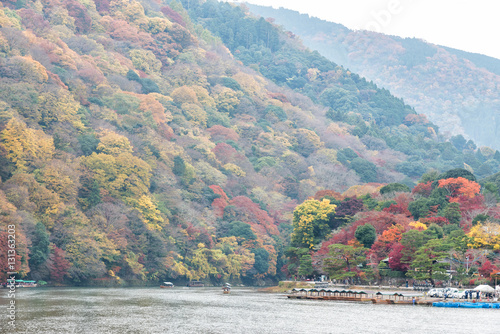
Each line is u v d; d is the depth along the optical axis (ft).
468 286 463.42
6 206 518.37
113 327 297.74
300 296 486.79
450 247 466.70
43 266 548.72
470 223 537.24
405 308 390.83
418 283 484.33
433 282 465.06
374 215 569.64
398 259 481.87
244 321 325.21
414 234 471.21
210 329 297.74
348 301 445.78
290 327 306.14
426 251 460.96
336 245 505.25
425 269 456.04
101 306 383.45
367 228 530.68
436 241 459.32
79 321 313.32
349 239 554.05
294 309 383.45
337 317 342.64
